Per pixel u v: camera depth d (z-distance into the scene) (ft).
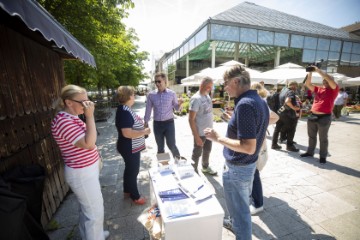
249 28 49.16
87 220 5.75
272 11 65.26
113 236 7.02
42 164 7.84
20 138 6.64
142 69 76.18
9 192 4.21
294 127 15.16
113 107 55.42
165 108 11.09
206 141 11.19
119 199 9.29
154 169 7.26
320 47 57.26
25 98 7.20
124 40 33.01
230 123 5.34
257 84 12.03
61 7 16.07
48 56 9.59
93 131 5.11
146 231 7.25
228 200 5.72
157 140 11.59
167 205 5.22
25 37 7.50
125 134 7.54
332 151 15.39
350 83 38.17
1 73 6.00
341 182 10.53
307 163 13.07
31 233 5.36
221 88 51.24
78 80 26.58
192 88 90.22
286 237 6.83
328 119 12.41
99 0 17.07
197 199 5.47
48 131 8.70
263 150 7.66
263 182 10.61
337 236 6.82
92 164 5.57
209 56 80.94
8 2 3.66
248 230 5.45
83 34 18.01
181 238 4.86
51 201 8.16
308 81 12.87
